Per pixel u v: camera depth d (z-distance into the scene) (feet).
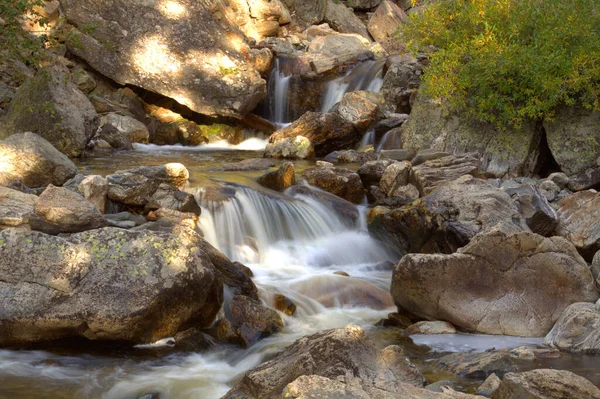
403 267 20.84
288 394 12.79
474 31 34.42
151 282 18.53
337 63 48.83
